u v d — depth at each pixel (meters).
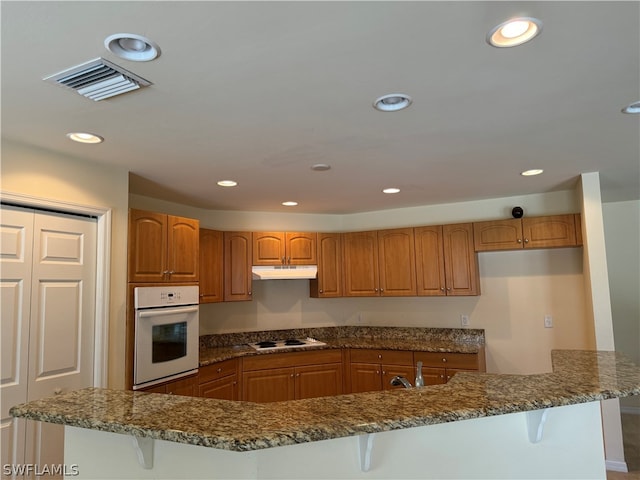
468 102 2.09
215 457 1.58
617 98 2.07
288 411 1.55
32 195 2.51
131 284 3.08
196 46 1.54
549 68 1.77
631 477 3.20
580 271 4.26
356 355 4.61
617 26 1.48
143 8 1.32
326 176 3.44
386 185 3.79
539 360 4.36
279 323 5.08
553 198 4.23
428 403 1.63
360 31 1.47
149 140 2.50
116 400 1.76
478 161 3.10
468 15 1.40
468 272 4.43
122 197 3.08
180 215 4.46
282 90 1.91
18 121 2.18
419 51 1.61
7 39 1.46
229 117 2.20
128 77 1.76
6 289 2.39
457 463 1.81
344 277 4.96
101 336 2.84
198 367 3.68
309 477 1.59
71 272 2.73
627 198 4.72
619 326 4.84
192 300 3.61
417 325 4.91
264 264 4.77
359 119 2.27
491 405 1.59
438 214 4.75
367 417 1.46
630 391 1.77
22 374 2.44
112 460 1.79
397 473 1.72
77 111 2.08
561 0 1.33
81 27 1.41
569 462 1.95
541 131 2.50
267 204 4.55
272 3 1.31
